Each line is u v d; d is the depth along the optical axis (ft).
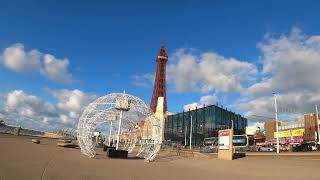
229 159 110.93
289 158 115.75
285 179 60.49
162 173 66.74
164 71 564.71
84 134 109.29
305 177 63.21
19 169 56.75
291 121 306.76
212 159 110.83
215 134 396.78
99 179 53.21
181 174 66.59
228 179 60.39
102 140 191.93
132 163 89.25
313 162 95.14
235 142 252.01
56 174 54.49
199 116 422.41
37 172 55.01
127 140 149.59
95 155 107.24
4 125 262.26
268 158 117.08
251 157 122.21
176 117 458.09
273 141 314.55
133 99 115.75
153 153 106.73
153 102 535.60
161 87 554.87
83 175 56.03
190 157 126.21
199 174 67.56
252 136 312.71
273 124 325.21
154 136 112.78
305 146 215.31
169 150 173.78
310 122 279.69
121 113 117.60
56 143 170.50
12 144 115.55
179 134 443.32
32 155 85.76
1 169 55.06
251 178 62.13
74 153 109.19
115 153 106.22
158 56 571.28
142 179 56.24
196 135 415.23
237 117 446.19
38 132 288.30
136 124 132.05
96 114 111.55
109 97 113.60
